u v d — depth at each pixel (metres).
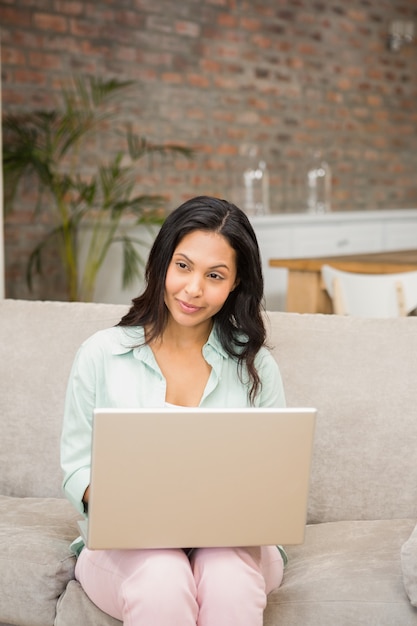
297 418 1.90
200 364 2.29
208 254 2.11
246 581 1.94
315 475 2.65
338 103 8.17
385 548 2.28
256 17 7.49
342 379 2.71
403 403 2.67
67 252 5.93
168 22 6.90
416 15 8.81
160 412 1.84
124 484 1.86
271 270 6.66
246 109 7.48
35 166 5.76
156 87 6.86
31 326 2.94
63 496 2.78
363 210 8.46
